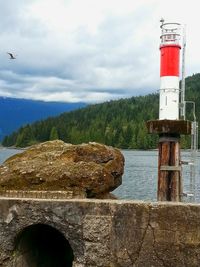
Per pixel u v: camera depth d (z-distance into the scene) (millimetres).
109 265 6414
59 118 158375
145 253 6324
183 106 13852
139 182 37750
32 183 9117
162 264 6270
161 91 13750
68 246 8703
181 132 12828
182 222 6246
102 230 6445
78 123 151625
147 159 84062
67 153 10125
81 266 6488
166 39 13695
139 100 175250
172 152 13031
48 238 8125
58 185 9133
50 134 134375
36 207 6668
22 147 145625
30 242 7316
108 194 10219
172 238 6262
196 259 6188
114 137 136250
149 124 13125
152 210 6332
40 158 10039
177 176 12977
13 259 6754
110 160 10461
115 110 163625
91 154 10305
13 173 9219
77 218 6531
